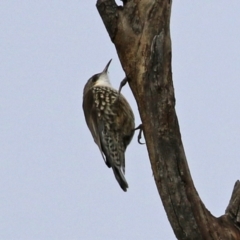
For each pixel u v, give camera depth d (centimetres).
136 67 1085
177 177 1067
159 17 1066
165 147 1070
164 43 1062
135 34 1082
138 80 1088
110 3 1104
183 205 1067
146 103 1083
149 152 1096
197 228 1070
